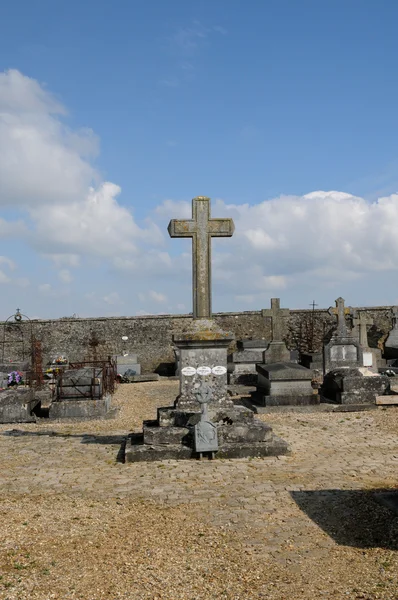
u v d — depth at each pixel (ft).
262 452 28.78
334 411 45.27
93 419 44.06
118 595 13.26
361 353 63.72
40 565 14.93
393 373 67.15
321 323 95.61
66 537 17.29
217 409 30.83
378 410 44.86
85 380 45.80
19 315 89.86
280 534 17.63
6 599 12.82
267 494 22.06
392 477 24.56
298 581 14.05
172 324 93.97
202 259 32.63
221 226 32.86
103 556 15.71
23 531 17.70
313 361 76.64
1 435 37.70
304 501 21.04
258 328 95.25
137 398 58.95
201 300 32.40
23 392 44.16
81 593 13.33
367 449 30.63
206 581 14.08
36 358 68.08
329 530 17.89
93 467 27.50
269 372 47.06
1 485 24.52
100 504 21.13
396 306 93.50
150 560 15.46
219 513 19.83
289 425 39.01
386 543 16.44
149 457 28.37
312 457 28.71
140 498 21.93
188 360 31.60
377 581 13.78
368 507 19.94
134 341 93.15
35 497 22.38
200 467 26.76
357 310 96.48
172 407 31.76
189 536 17.49
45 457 30.22
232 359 70.59
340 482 23.67
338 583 13.84
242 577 14.33
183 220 32.73
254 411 45.57
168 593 13.41
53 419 43.83
